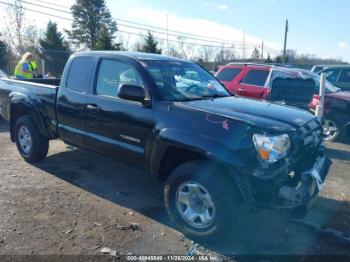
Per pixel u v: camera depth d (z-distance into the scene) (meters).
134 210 4.57
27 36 39.75
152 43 39.88
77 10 52.97
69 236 3.88
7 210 4.41
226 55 48.00
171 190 4.02
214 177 3.69
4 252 3.54
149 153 4.29
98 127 4.90
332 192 5.47
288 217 4.32
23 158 6.29
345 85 12.09
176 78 4.77
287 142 3.60
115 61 4.86
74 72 5.35
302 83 7.97
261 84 9.02
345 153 7.92
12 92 6.15
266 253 3.72
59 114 5.48
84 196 4.94
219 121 3.78
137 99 4.29
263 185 3.49
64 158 6.51
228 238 3.84
